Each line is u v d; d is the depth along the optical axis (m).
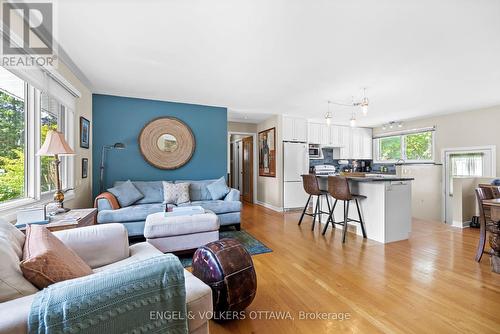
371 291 1.97
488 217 3.19
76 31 2.08
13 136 1.97
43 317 0.77
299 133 5.72
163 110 4.46
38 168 2.24
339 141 6.58
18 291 0.92
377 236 3.32
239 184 7.74
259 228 4.00
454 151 5.23
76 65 2.82
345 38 2.19
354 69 2.88
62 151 2.08
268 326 1.57
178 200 3.93
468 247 3.05
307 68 2.86
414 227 4.09
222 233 3.70
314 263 2.54
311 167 6.60
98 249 1.63
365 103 3.44
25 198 2.12
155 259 1.07
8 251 1.02
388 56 2.54
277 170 5.53
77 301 0.83
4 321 0.75
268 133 5.98
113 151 4.13
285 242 3.25
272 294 1.94
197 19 1.91
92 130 3.97
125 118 4.19
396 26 1.99
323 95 3.93
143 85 3.55
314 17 1.88
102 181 3.86
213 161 4.86
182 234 2.76
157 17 1.89
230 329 1.54
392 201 3.30
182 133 4.57
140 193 3.86
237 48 2.39
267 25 1.99
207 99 4.30
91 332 0.83
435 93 3.79
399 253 2.83
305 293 1.95
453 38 2.17
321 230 3.87
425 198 5.42
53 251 1.10
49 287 0.86
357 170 7.30
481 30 2.03
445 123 5.39
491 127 4.65
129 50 2.44
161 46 2.36
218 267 1.58
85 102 3.55
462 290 1.99
